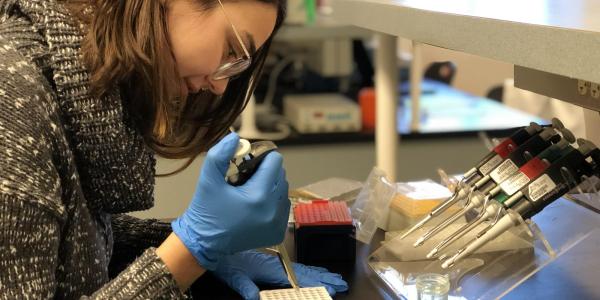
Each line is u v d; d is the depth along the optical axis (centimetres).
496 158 141
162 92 115
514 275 133
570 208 148
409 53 368
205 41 116
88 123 114
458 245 135
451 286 133
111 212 129
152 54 111
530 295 132
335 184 201
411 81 361
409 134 353
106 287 110
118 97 114
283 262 136
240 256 149
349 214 160
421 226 145
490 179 136
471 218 138
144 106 118
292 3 353
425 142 355
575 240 137
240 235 117
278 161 121
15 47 110
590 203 145
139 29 110
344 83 405
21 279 97
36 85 105
